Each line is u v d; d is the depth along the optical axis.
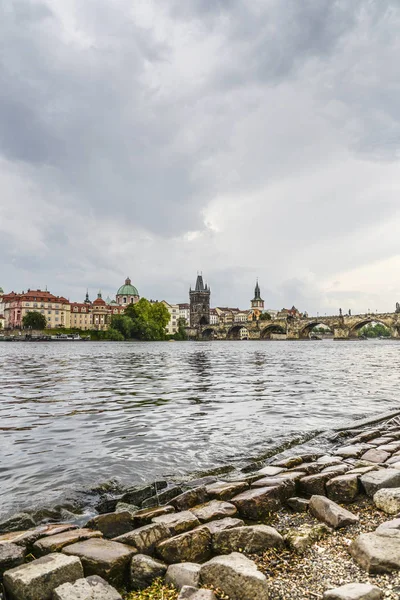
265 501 7.50
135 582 5.46
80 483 9.42
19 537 6.31
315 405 19.06
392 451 11.23
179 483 9.41
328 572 5.38
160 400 20.47
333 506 7.14
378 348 106.25
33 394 22.47
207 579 5.17
